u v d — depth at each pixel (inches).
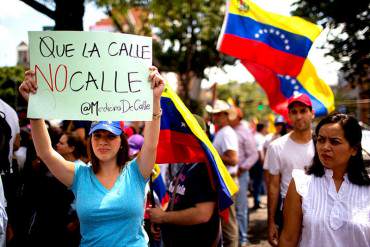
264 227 280.5
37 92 87.7
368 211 86.8
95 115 88.0
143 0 388.2
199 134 110.7
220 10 670.5
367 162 101.3
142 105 90.1
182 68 757.9
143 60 90.3
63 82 87.7
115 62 88.5
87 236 92.0
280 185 158.1
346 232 86.3
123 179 95.0
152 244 134.0
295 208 93.5
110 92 88.4
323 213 88.4
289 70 193.8
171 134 119.7
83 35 87.5
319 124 93.3
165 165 180.5
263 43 191.3
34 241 131.2
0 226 101.0
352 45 320.5
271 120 510.6
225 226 178.4
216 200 114.3
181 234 116.0
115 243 90.1
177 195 118.3
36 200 132.6
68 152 153.7
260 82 220.8
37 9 193.2
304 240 90.9
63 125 223.9
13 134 161.2
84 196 92.7
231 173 199.3
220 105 205.5
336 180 92.4
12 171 142.7
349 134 88.4
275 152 156.6
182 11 601.3
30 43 87.5
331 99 205.9
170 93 115.5
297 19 196.1
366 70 345.1
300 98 150.9
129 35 88.9
